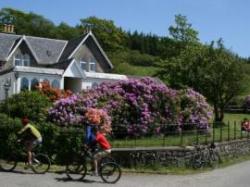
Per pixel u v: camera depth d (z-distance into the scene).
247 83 41.88
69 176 18.11
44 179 17.55
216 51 42.06
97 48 57.72
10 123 20.81
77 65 46.94
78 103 24.44
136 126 25.77
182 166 23.44
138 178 19.97
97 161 18.00
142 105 26.44
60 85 45.03
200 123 29.28
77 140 21.00
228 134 31.17
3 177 17.42
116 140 24.69
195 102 29.64
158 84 28.09
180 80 43.28
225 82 41.06
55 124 22.70
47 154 20.84
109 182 17.95
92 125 21.16
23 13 110.56
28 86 43.00
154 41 156.62
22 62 54.47
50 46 58.19
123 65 90.38
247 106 61.50
